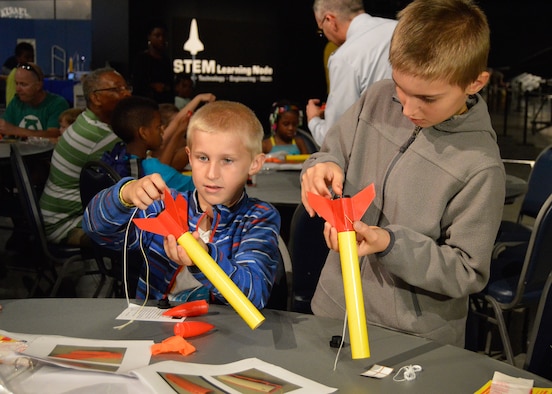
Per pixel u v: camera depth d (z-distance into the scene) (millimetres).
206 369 1084
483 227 1342
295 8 8945
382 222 1479
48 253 2951
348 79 2836
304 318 1353
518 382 1066
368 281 1477
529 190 3482
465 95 1268
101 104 3186
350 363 1146
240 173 1464
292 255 2363
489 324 2941
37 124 5023
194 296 1532
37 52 9648
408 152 1438
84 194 2609
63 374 1060
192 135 1469
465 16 1230
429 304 1423
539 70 7949
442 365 1151
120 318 1332
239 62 8766
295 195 2939
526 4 7887
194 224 1532
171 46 8508
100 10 8445
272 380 1055
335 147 1579
